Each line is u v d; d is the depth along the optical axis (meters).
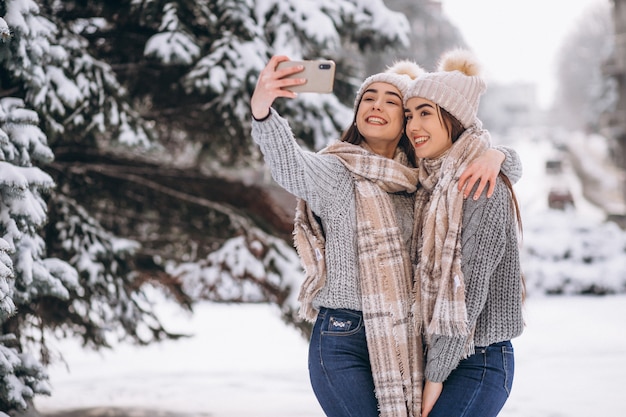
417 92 3.12
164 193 7.16
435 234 2.96
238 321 14.93
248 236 7.01
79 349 11.40
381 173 3.08
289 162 2.90
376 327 2.96
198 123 7.01
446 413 2.89
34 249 4.69
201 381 8.50
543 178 49.12
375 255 3.00
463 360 2.95
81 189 6.82
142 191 7.11
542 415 6.21
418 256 3.06
